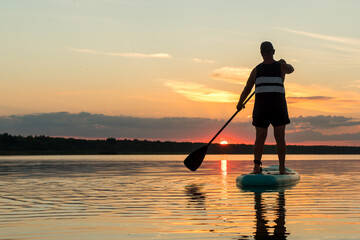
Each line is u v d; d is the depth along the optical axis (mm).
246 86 7090
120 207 3857
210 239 2572
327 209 3699
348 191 5148
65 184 6246
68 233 2752
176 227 2926
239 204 4031
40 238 2611
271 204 4020
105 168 10914
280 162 6758
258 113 6773
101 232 2777
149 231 2801
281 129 6746
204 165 12867
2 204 4098
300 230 2807
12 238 2615
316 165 12828
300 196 4652
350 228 2869
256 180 5832
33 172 9211
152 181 6738
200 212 3555
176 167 11398
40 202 4230
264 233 2723
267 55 6879
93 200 4367
